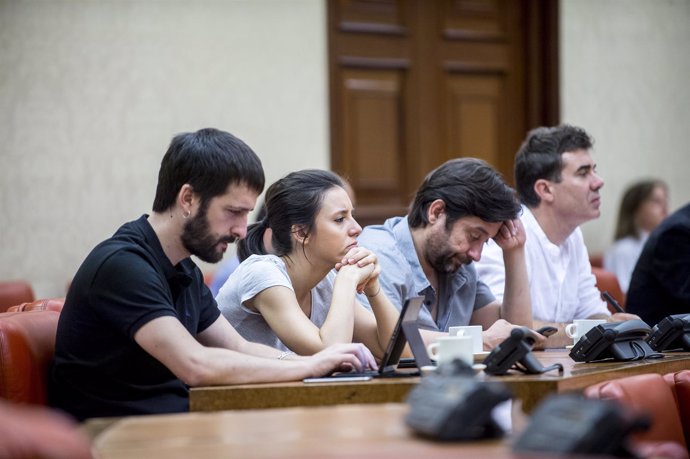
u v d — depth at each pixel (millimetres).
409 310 5574
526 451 3328
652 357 6598
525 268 8016
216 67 12203
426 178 7617
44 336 6086
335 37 13109
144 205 11852
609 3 14656
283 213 6762
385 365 5605
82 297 5824
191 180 5922
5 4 11227
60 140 11469
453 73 13938
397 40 13555
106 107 11664
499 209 7324
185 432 3951
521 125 14367
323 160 12867
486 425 3604
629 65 14836
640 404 5266
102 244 5926
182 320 6129
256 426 4027
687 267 8906
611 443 3270
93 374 5852
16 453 2938
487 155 14172
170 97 11977
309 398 5309
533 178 8914
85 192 11562
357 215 13125
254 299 6547
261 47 12469
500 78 14250
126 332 5688
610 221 14703
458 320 7848
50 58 11414
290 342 6336
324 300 7090
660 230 9070
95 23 11609
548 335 7289
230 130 12289
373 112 13383
